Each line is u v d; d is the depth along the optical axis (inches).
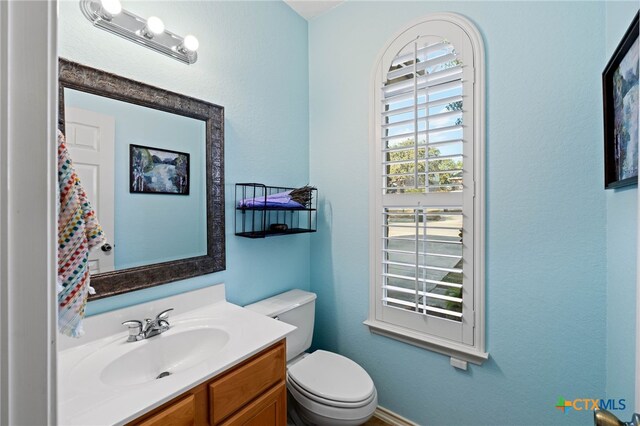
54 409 13.8
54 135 13.9
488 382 56.7
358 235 73.3
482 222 55.9
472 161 56.7
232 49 61.5
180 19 52.4
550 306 50.6
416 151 61.9
